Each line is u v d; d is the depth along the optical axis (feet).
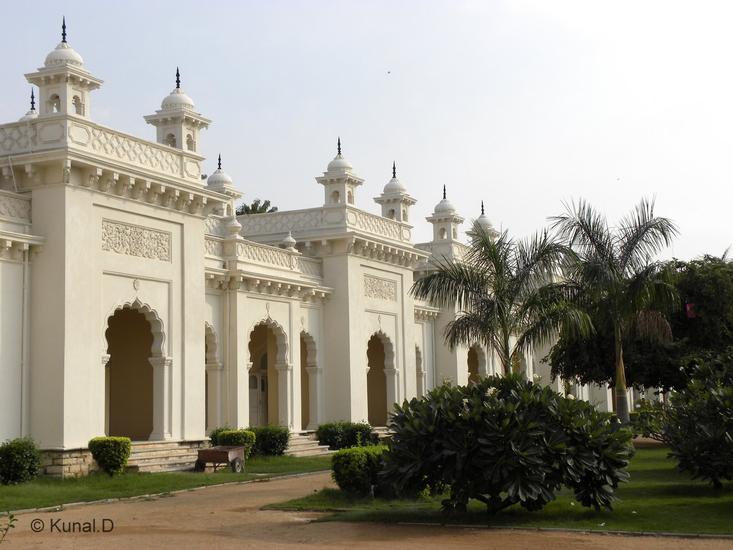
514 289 63.00
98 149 58.95
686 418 46.03
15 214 56.49
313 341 85.61
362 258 89.35
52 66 57.62
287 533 34.63
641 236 69.31
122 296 60.85
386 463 37.91
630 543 31.73
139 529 36.24
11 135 58.18
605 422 38.09
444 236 109.09
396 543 31.89
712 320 86.53
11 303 55.42
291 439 78.33
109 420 72.13
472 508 39.91
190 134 69.87
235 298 74.64
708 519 36.70
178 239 66.18
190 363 66.03
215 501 45.52
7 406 54.65
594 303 70.18
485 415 36.55
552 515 37.63
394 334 94.63
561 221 70.33
